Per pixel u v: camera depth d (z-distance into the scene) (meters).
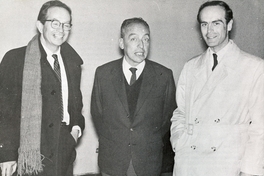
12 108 2.07
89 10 3.17
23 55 2.13
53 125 2.15
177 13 3.41
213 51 2.04
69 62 2.30
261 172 1.81
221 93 1.94
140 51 2.21
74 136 2.28
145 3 3.31
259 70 1.85
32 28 3.04
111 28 3.24
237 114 1.89
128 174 2.26
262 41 3.63
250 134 1.85
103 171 2.30
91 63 3.23
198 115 2.01
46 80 2.14
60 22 2.15
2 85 2.08
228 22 1.98
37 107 2.11
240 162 1.87
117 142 2.25
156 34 3.38
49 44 2.17
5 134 2.05
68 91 2.24
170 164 3.01
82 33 3.18
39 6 3.04
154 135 2.29
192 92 2.07
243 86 1.88
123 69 2.30
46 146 2.14
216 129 1.92
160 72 2.33
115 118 2.26
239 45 3.59
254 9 3.58
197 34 3.49
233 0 3.52
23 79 2.09
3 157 2.04
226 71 1.94
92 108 2.42
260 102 1.81
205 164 1.94
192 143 2.01
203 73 2.05
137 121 2.24
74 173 3.27
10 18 3.00
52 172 2.16
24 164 2.12
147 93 2.26
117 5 3.24
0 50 2.99
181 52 3.46
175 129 2.14
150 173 2.27
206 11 1.96
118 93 2.25
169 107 2.38
